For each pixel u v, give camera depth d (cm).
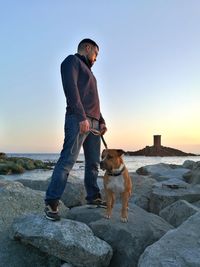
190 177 495
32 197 256
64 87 222
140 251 210
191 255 176
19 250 212
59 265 205
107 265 205
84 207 255
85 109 230
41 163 1928
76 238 198
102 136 248
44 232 198
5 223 228
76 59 226
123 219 227
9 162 1673
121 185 227
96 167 250
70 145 217
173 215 263
